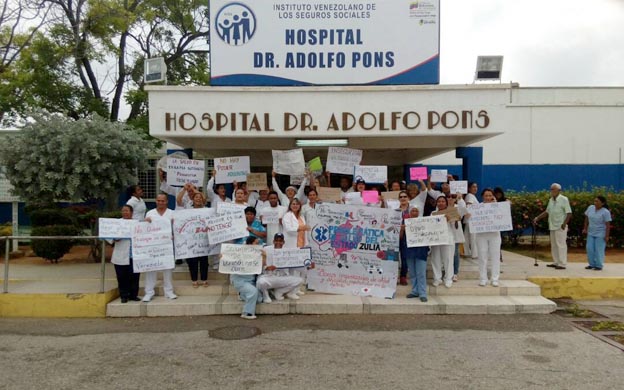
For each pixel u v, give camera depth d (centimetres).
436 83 873
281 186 1565
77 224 1270
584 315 730
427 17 875
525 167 1709
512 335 625
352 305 729
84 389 463
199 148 1058
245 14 872
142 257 722
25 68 1455
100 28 1548
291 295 753
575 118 1709
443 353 556
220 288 791
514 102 1719
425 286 752
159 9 1758
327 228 796
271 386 465
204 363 527
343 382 474
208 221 740
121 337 624
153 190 1664
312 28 873
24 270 987
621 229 1316
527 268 957
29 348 584
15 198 1300
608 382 472
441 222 734
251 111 834
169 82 1812
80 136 984
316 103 834
